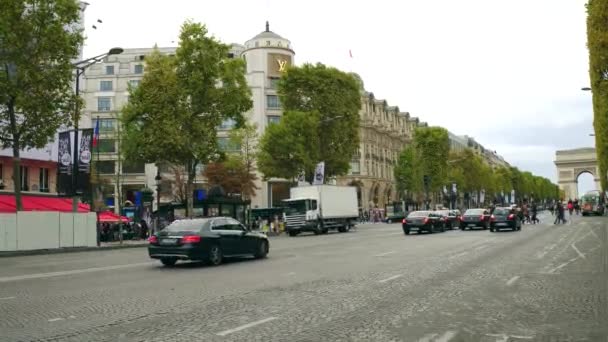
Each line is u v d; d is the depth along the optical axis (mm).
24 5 28016
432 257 18922
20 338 7395
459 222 46344
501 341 7051
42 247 28328
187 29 39250
